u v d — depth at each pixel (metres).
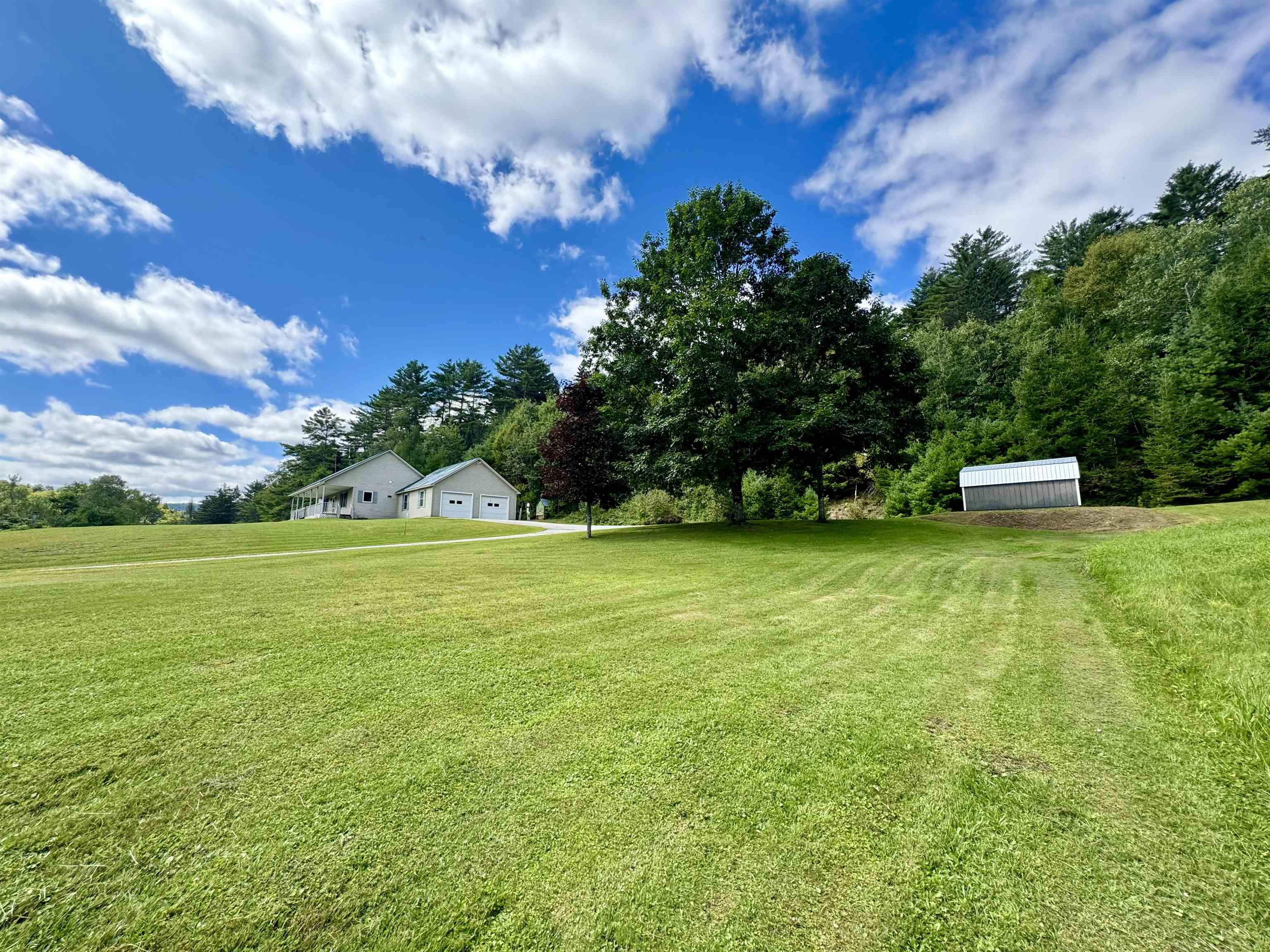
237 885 1.75
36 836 1.96
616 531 18.50
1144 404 21.64
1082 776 2.47
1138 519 15.26
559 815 2.16
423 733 2.86
